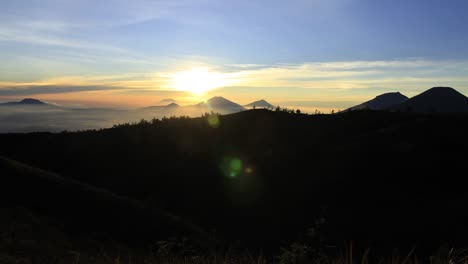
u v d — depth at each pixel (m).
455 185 43.16
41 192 30.50
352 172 48.31
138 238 27.45
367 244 30.45
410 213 36.97
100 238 25.31
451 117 63.94
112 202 32.31
